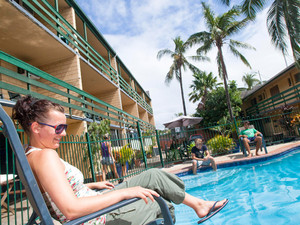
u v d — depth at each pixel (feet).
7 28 22.36
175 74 84.48
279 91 50.78
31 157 3.30
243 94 75.00
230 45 53.57
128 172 23.32
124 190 3.43
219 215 9.72
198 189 15.05
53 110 3.73
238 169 19.44
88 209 2.93
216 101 68.74
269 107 53.01
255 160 20.48
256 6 34.04
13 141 2.49
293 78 43.88
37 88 28.99
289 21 30.37
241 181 15.33
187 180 18.26
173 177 4.79
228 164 20.99
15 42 24.95
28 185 2.51
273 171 16.81
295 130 36.45
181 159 29.68
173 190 4.59
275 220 8.22
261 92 60.64
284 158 20.75
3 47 25.64
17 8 19.72
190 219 9.80
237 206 10.49
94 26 39.29
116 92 48.16
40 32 23.58
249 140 23.68
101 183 5.31
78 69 28.96
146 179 4.70
